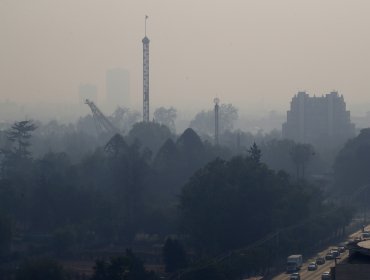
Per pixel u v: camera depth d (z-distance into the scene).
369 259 162.00
